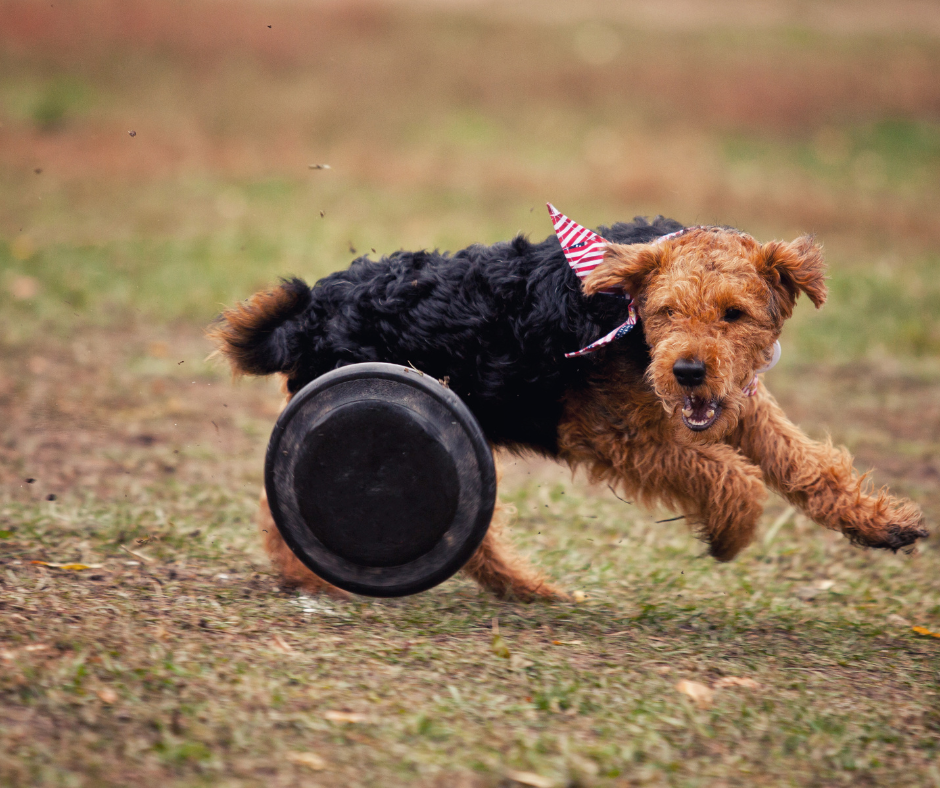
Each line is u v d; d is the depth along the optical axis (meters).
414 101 30.98
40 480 9.12
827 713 5.61
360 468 6.23
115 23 34.53
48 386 12.08
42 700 4.98
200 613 6.42
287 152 26.09
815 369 14.37
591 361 6.46
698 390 5.76
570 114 30.56
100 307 15.29
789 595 7.67
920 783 4.97
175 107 29.16
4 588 6.47
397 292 6.62
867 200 24.03
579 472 10.82
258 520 7.93
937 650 6.62
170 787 4.42
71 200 21.33
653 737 5.20
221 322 7.00
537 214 21.42
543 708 5.42
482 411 6.66
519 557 7.55
